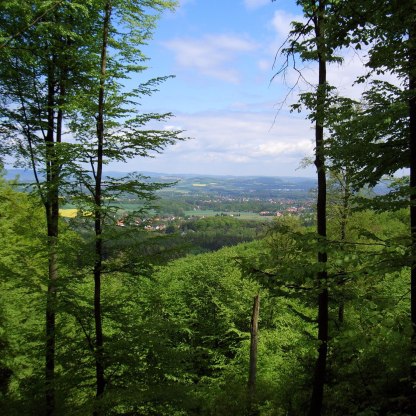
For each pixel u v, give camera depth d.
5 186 11.27
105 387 6.67
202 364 16.30
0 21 6.84
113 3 6.33
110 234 6.22
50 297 6.43
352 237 10.77
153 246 6.69
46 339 6.71
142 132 6.39
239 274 20.84
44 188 6.76
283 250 6.08
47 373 7.12
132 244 6.51
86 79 8.21
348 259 5.08
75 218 6.50
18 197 11.23
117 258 6.63
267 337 15.54
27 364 10.28
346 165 6.86
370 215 11.51
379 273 4.92
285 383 9.83
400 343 5.77
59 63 7.90
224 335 18.33
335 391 7.34
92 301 6.89
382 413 6.05
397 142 6.34
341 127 6.16
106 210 6.20
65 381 6.40
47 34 7.29
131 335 6.81
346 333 5.10
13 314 10.26
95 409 5.96
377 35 5.37
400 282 13.35
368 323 5.07
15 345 10.23
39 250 6.59
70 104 6.45
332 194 10.79
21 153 8.34
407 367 6.07
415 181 5.68
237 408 9.81
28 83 8.08
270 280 5.89
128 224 6.62
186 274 24.05
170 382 6.97
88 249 6.32
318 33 6.27
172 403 6.70
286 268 5.71
